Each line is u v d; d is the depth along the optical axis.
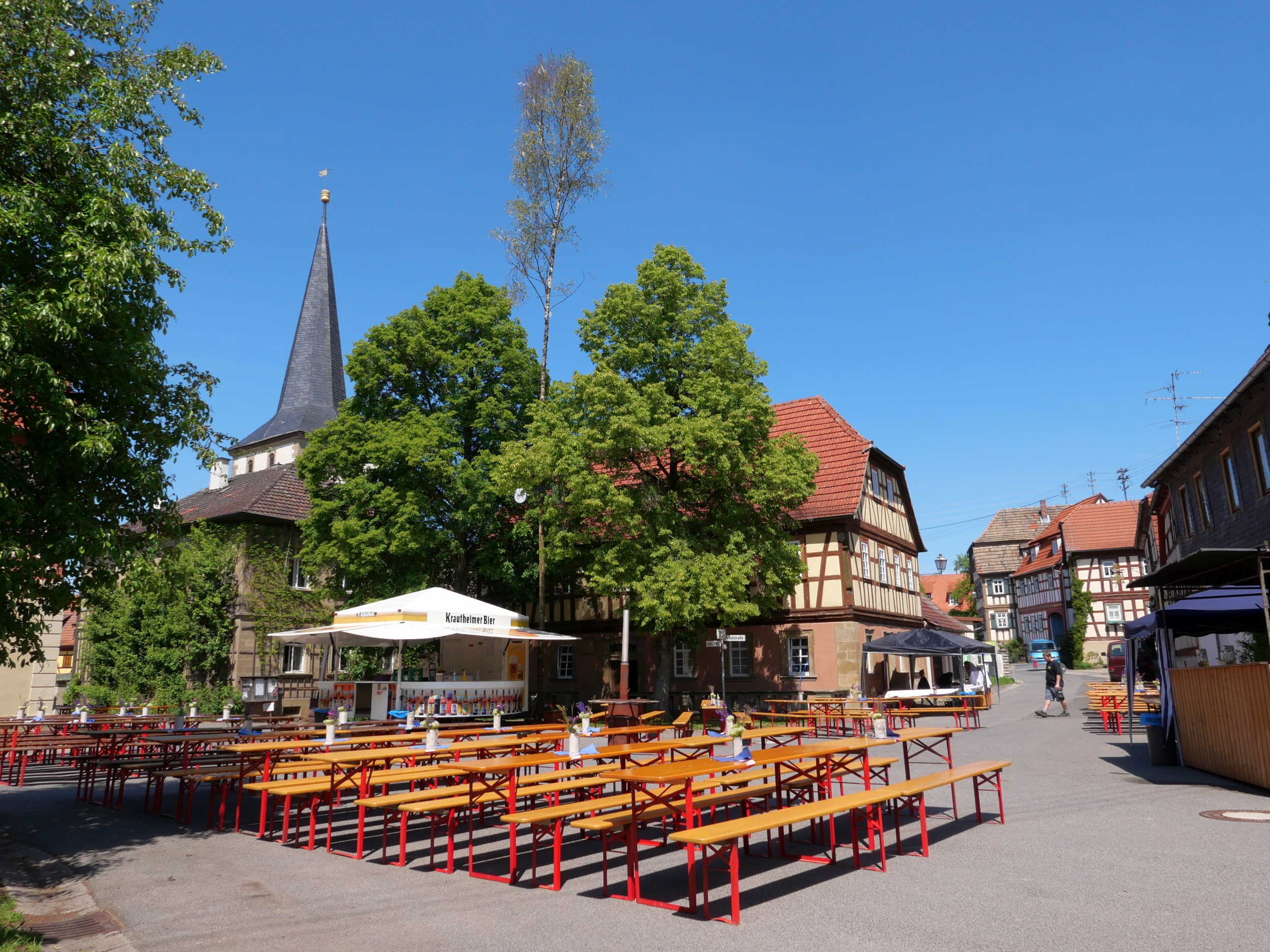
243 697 29.97
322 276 54.31
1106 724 20.50
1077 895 6.38
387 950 5.42
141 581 9.70
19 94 9.00
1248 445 19.33
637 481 25.89
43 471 8.83
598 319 25.92
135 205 9.25
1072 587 63.16
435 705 19.92
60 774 15.63
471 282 29.66
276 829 9.82
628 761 11.12
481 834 9.44
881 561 32.66
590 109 28.30
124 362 9.36
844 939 5.47
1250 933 5.43
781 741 19.41
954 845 8.25
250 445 52.41
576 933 5.71
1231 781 12.16
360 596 27.73
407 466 26.91
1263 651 16.98
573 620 33.75
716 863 7.80
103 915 6.32
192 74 10.39
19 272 8.83
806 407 34.75
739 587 23.55
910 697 22.81
